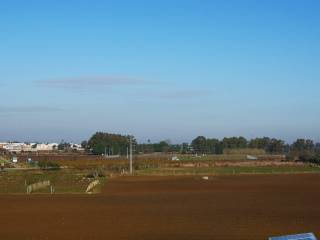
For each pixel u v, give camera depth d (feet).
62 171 385.50
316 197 184.14
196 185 255.29
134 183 274.98
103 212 137.80
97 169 389.60
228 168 420.77
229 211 138.92
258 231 102.83
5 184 259.19
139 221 118.42
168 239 94.12
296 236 48.75
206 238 94.94
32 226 111.14
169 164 477.77
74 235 98.78
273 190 218.59
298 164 473.26
